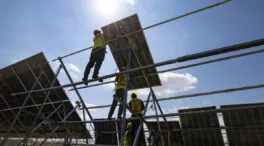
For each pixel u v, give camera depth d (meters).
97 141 10.12
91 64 6.25
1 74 10.51
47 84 9.60
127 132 7.27
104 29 7.58
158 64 4.55
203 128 8.11
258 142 7.09
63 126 11.34
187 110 8.64
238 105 7.54
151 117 5.49
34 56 9.04
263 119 7.07
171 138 8.95
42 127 12.34
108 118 6.60
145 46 7.12
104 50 6.33
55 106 10.51
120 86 6.66
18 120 12.52
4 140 8.47
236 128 7.49
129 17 6.86
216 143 7.82
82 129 10.78
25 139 7.55
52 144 13.29
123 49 7.51
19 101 11.08
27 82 10.23
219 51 3.67
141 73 7.87
